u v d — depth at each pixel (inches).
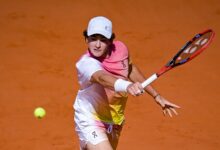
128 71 817.5
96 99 770.8
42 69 1605.6
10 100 1406.3
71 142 1189.7
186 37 1889.8
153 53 1747.0
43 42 1818.4
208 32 753.6
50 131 1242.0
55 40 1840.6
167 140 1200.8
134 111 1341.0
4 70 1594.5
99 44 729.6
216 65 1654.8
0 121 1290.6
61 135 1222.9
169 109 808.9
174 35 1904.5
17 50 1745.8
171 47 1798.7
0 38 1839.3
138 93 633.6
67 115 1326.3
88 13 2089.1
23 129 1250.6
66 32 1911.9
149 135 1224.8
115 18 2055.9
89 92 768.9
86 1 2202.3
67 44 1808.6
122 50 773.3
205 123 1291.8
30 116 1318.9
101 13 2097.7
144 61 1680.6
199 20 2054.6
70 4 2159.2
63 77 1552.7
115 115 791.7
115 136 828.6
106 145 776.9
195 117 1321.4
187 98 1429.6
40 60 1669.5
